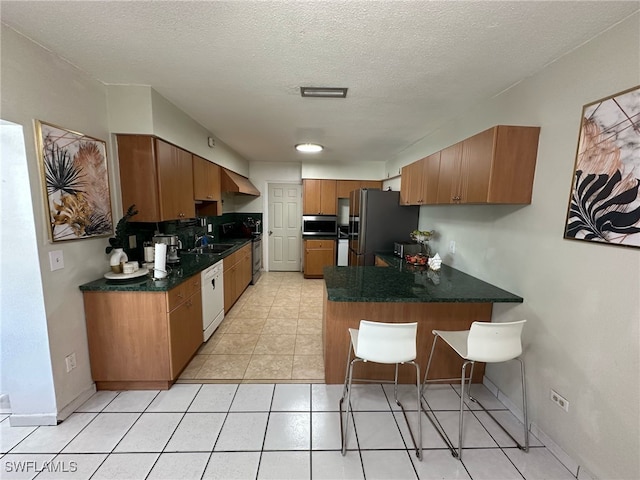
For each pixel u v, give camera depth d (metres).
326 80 2.02
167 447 1.68
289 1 1.24
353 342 1.89
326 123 3.03
